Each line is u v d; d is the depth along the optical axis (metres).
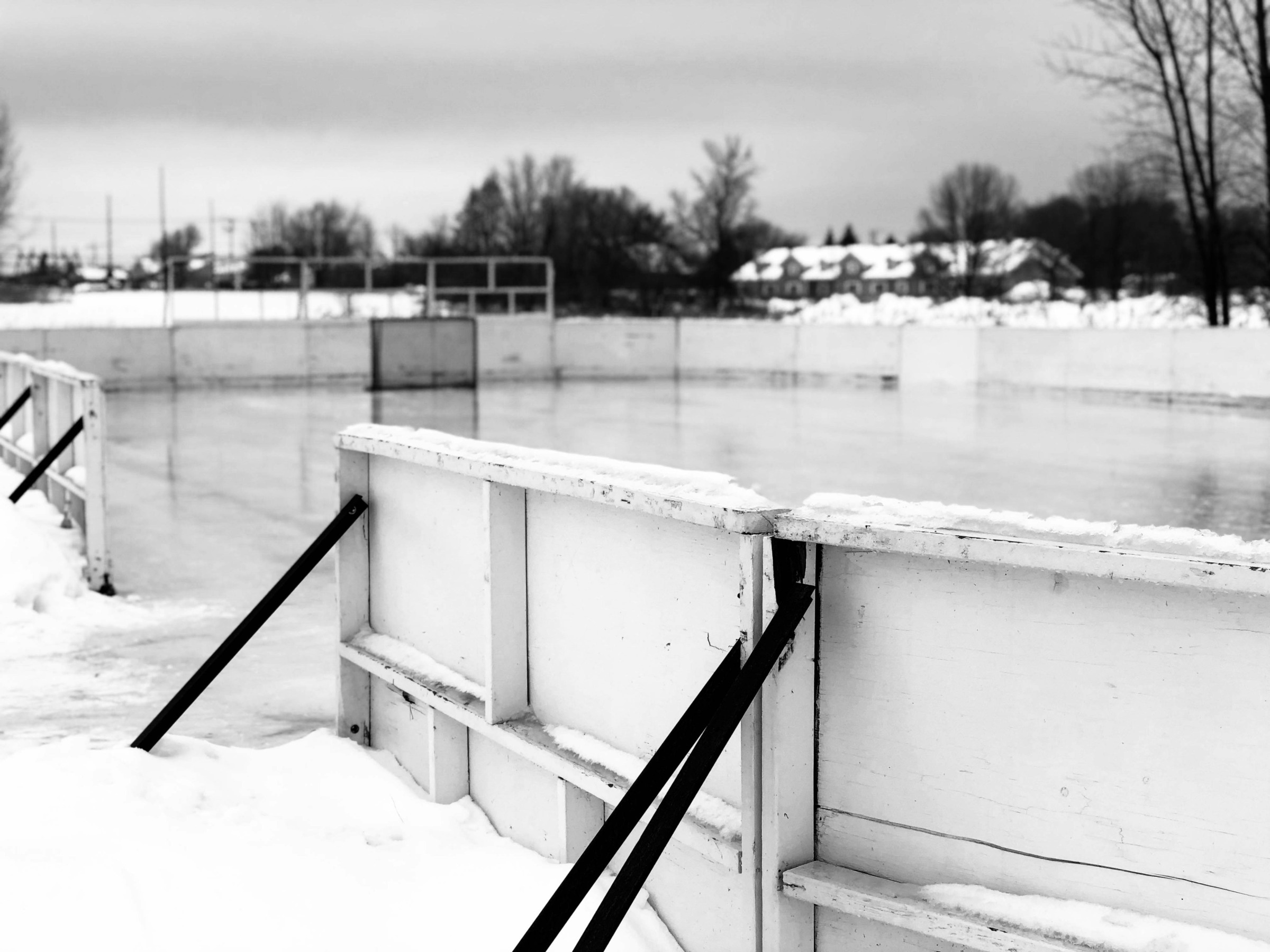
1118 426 17.12
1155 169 29.48
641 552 3.08
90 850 3.20
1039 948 2.26
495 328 28.50
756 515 2.60
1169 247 49.28
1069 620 2.32
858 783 2.63
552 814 3.50
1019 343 23.02
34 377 10.23
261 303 29.75
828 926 2.68
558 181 66.38
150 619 7.20
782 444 15.43
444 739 3.94
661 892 3.11
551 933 2.46
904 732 2.55
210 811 3.67
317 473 13.70
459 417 19.55
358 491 4.51
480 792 3.93
